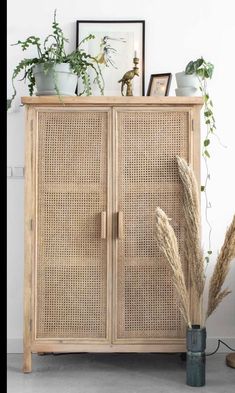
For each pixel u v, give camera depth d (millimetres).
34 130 2352
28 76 2586
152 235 2336
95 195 2342
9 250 2752
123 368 2426
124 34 2783
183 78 2484
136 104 2344
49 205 2350
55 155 2354
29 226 2336
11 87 2781
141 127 2350
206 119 2779
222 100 2785
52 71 2361
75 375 2307
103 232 2299
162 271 2326
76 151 2350
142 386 2146
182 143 2348
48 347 2320
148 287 2326
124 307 2322
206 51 2791
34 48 2789
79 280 2332
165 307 2324
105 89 2779
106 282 2324
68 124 2355
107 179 2338
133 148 2350
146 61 2787
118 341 2309
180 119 2352
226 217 2771
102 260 2332
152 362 2539
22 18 2783
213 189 2773
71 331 2326
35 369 2398
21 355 2680
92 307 2326
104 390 2090
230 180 2779
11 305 2744
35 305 2332
